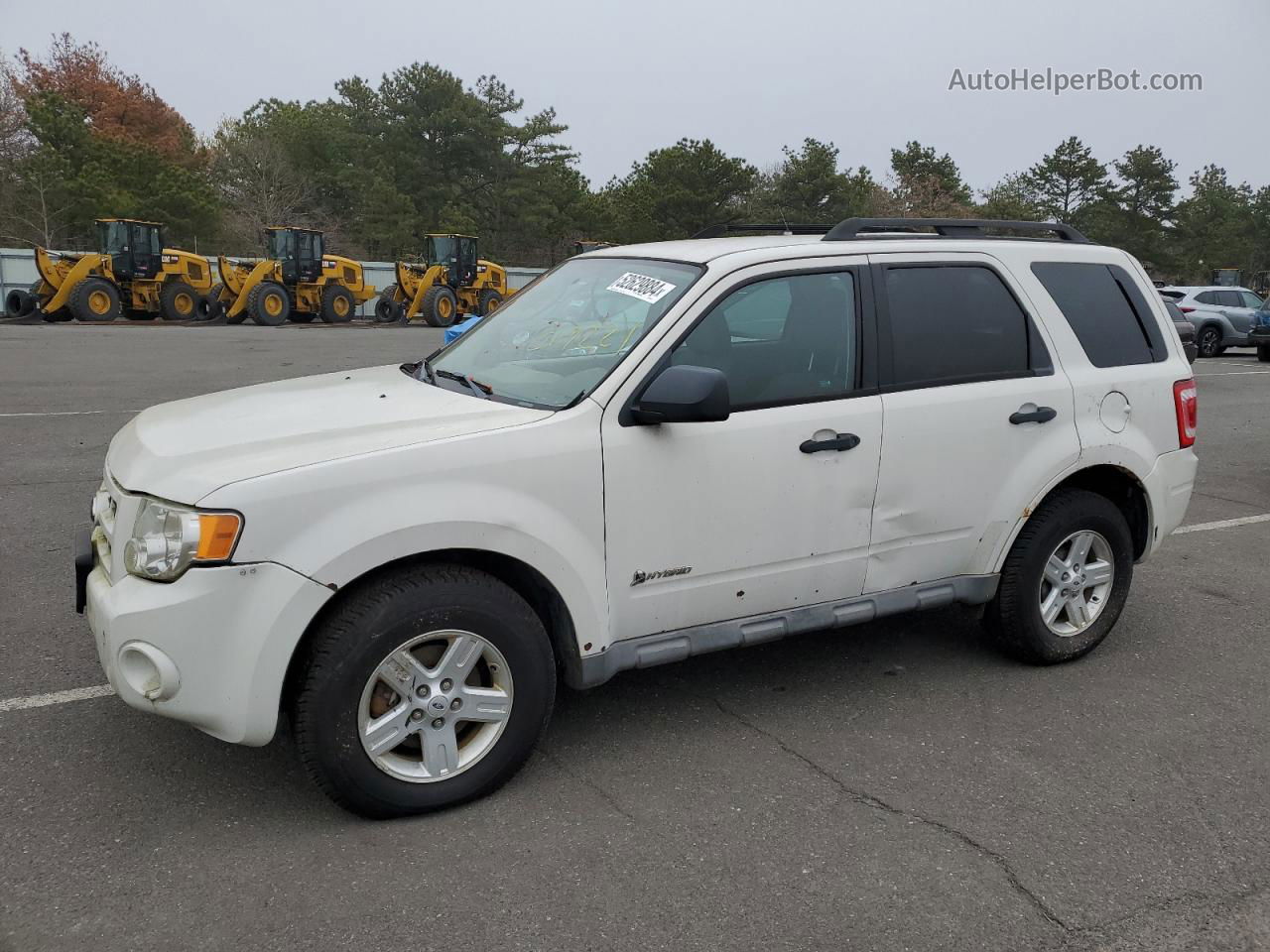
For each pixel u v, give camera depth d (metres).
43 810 3.18
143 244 27.28
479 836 3.11
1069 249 4.50
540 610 3.49
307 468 2.93
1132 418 4.48
